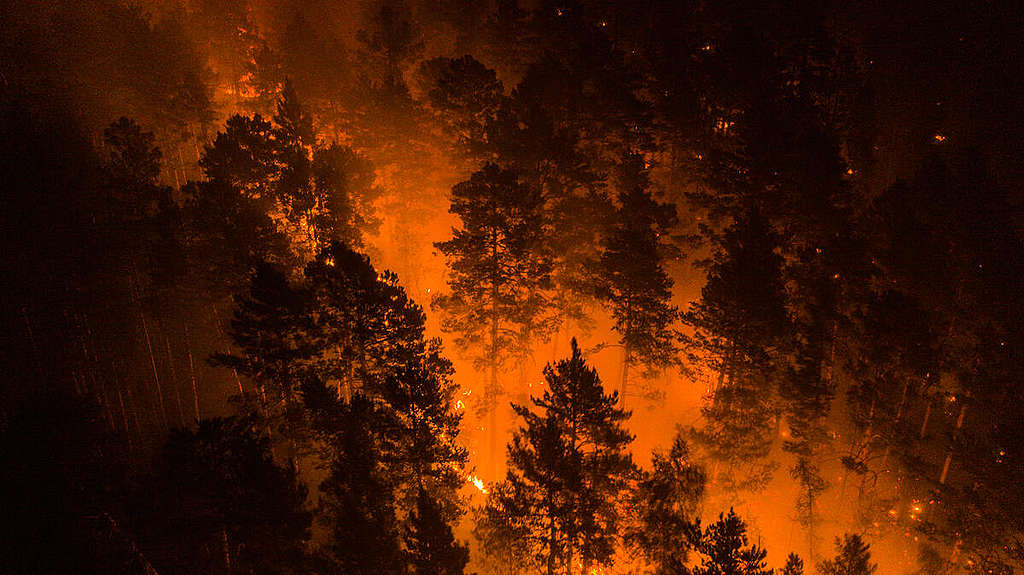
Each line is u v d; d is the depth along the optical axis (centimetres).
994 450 2152
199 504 1758
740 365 2453
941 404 2552
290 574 1869
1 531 1551
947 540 2269
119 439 2086
